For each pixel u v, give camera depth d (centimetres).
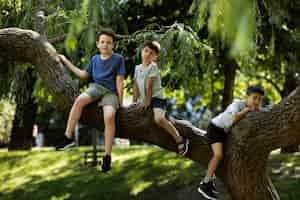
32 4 532
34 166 1066
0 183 986
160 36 521
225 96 975
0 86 596
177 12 846
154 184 870
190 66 509
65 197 861
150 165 966
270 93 1594
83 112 422
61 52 544
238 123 421
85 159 1023
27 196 889
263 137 405
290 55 847
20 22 551
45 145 2252
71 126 400
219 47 621
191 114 2047
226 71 953
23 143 1338
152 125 418
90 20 277
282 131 397
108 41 404
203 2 142
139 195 836
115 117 423
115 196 841
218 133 424
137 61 602
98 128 435
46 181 957
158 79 407
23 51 455
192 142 433
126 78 823
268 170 876
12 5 579
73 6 543
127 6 782
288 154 985
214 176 436
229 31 121
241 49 120
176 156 1011
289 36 783
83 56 590
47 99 742
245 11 120
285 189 773
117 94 412
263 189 428
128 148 1196
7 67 548
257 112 414
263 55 926
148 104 404
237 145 416
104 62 410
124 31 661
